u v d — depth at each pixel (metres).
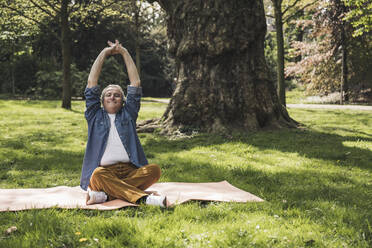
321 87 27.62
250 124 9.77
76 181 5.07
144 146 8.28
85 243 2.66
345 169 5.93
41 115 15.36
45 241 2.65
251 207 3.67
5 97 27.42
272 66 40.19
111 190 3.78
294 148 7.88
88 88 4.07
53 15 19.80
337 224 3.14
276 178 5.21
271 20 42.97
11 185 4.77
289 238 2.78
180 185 4.75
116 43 4.25
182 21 10.14
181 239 2.75
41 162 6.32
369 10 13.93
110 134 4.00
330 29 25.30
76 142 8.85
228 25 9.62
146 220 3.15
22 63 32.19
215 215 3.40
